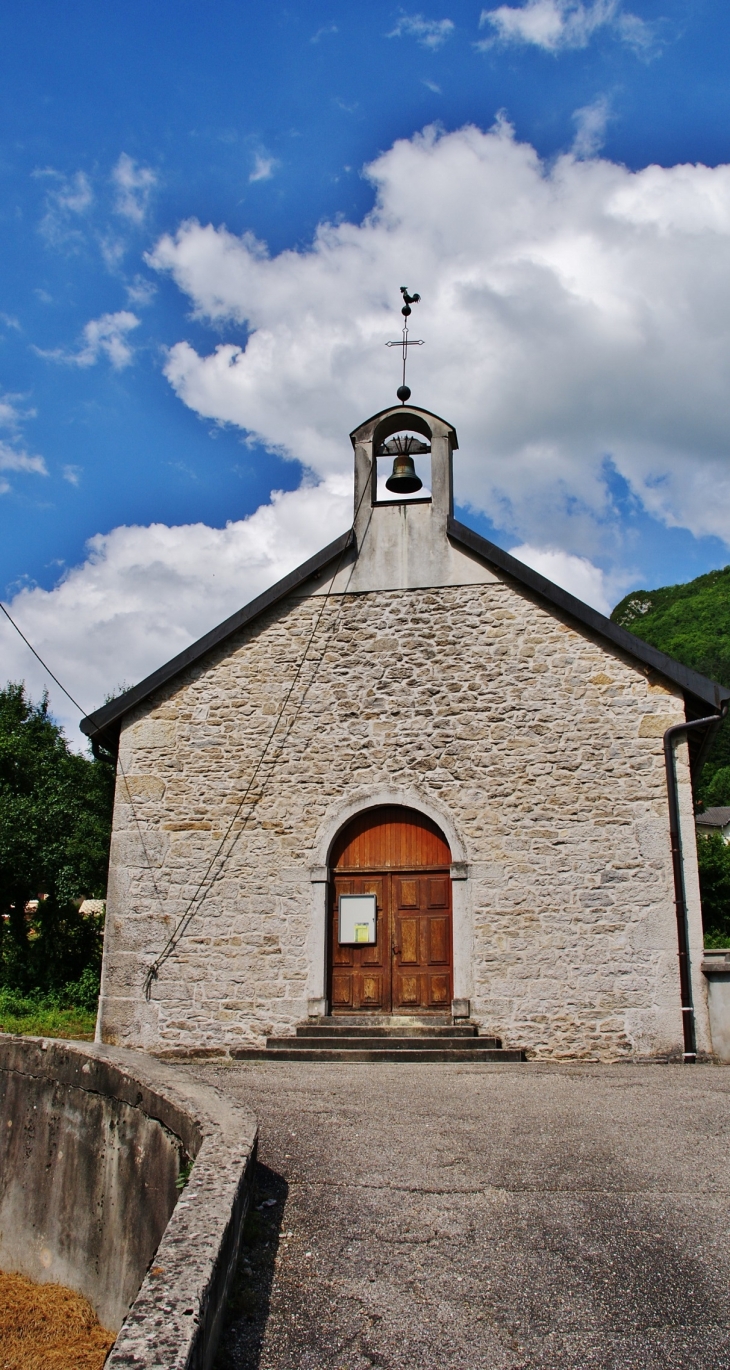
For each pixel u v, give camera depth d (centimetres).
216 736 1073
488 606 1056
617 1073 842
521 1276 389
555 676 1024
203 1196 356
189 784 1065
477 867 994
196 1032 998
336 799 1038
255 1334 338
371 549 1095
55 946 1562
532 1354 334
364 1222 437
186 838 1051
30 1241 611
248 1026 994
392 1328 347
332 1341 337
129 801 1069
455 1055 926
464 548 1077
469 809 1009
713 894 2458
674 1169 518
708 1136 586
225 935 1021
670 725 991
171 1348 248
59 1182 596
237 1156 399
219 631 1088
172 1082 529
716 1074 834
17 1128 654
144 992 1016
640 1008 937
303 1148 546
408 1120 623
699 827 4206
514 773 1008
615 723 1002
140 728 1088
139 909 1039
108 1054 600
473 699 1035
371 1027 967
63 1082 619
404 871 1027
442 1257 404
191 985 1012
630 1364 330
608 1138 579
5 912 1662
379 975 1010
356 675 1064
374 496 1114
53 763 2050
